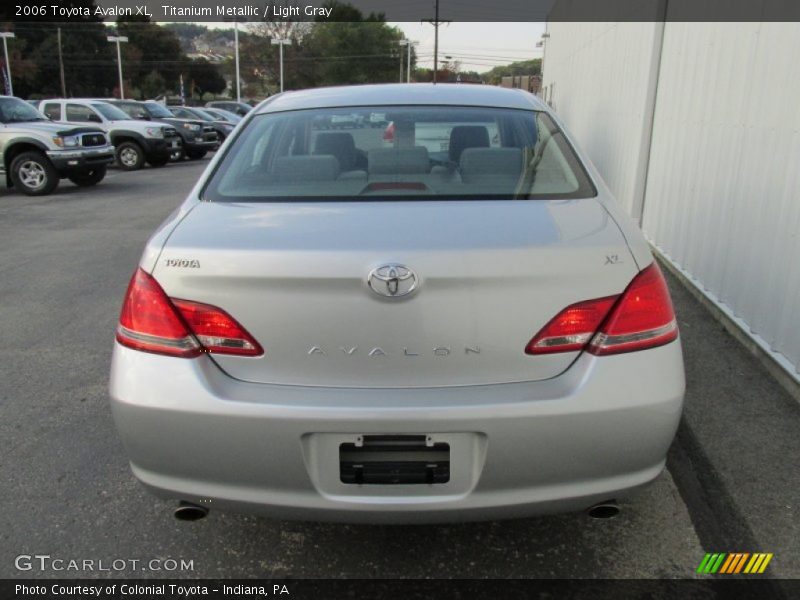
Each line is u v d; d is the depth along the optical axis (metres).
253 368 2.01
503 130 2.81
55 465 3.06
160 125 18.02
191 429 1.98
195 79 81.38
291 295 1.96
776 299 3.75
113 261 7.05
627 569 2.38
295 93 3.28
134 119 18.70
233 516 2.71
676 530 2.58
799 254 3.49
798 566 2.37
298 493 2.00
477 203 2.32
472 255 1.93
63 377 4.02
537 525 2.63
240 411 1.94
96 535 2.59
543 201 2.36
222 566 2.43
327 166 2.59
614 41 8.76
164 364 2.02
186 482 2.06
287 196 2.45
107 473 3.00
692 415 3.34
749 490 2.78
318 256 1.94
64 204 11.28
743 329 4.17
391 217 2.17
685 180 5.52
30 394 3.79
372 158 2.65
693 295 5.19
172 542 2.56
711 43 4.98
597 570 2.38
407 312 1.94
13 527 2.63
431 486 1.99
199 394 1.97
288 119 2.91
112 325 4.97
